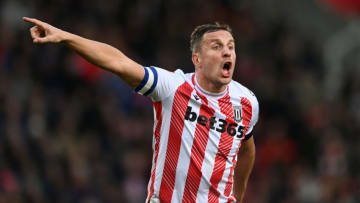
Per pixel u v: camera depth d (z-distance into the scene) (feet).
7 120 114.93
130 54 151.33
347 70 195.52
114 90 138.82
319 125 157.58
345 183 143.64
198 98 53.36
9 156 110.32
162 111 52.95
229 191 55.42
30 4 146.51
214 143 53.72
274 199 137.49
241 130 55.26
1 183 104.12
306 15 206.90
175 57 157.17
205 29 53.88
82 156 122.11
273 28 182.70
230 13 180.45
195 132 53.16
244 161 59.62
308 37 204.13
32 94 125.08
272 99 157.99
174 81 52.85
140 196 126.93
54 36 47.06
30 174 110.93
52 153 118.01
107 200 118.73
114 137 131.03
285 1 204.74
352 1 204.95
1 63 130.41
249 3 194.70
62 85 133.08
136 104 140.46
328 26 208.23
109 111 133.59
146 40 156.76
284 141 151.33
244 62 165.58
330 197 140.77
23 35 138.31
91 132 128.67
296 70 174.91
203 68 53.47
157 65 152.76
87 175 119.55
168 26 162.61
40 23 47.21
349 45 202.80
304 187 143.64
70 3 149.38
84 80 135.85
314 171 149.18
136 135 135.23
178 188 53.42
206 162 53.57
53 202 111.75
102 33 148.15
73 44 47.85
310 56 183.42
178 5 169.07
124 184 124.98
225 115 54.24
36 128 119.65
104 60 48.78
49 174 114.01
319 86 179.11
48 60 134.00
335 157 148.87
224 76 53.11
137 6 160.25
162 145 53.42
